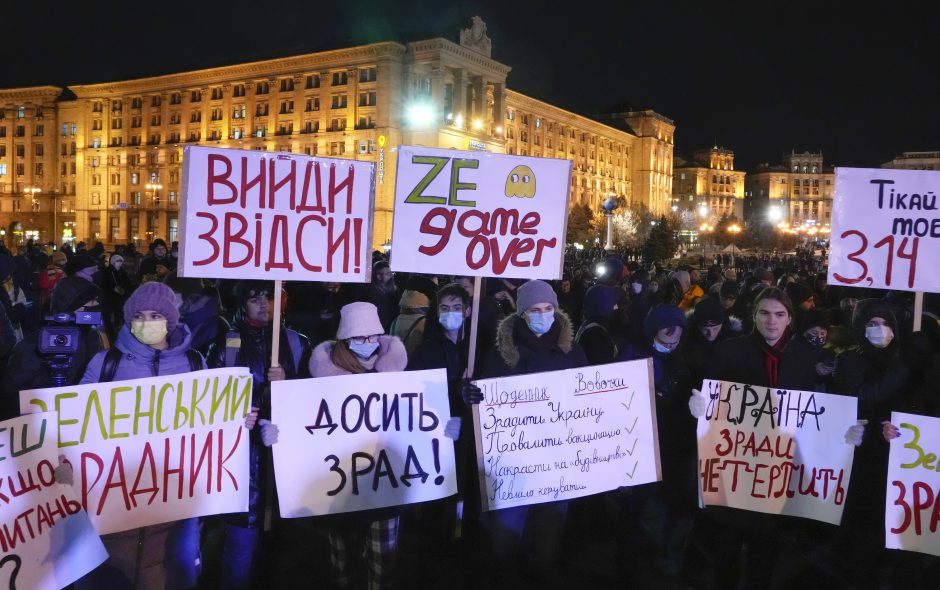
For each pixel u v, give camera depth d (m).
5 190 105.69
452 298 5.40
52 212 103.56
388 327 8.85
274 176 4.75
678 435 5.36
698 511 5.32
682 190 162.88
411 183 5.04
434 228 5.08
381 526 4.67
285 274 4.80
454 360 5.45
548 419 5.00
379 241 79.56
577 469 5.07
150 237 93.88
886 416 5.02
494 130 91.00
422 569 5.47
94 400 4.05
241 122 88.50
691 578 5.29
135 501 4.16
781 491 4.95
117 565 4.18
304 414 4.54
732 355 5.07
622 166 131.88
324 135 82.69
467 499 5.69
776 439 4.95
